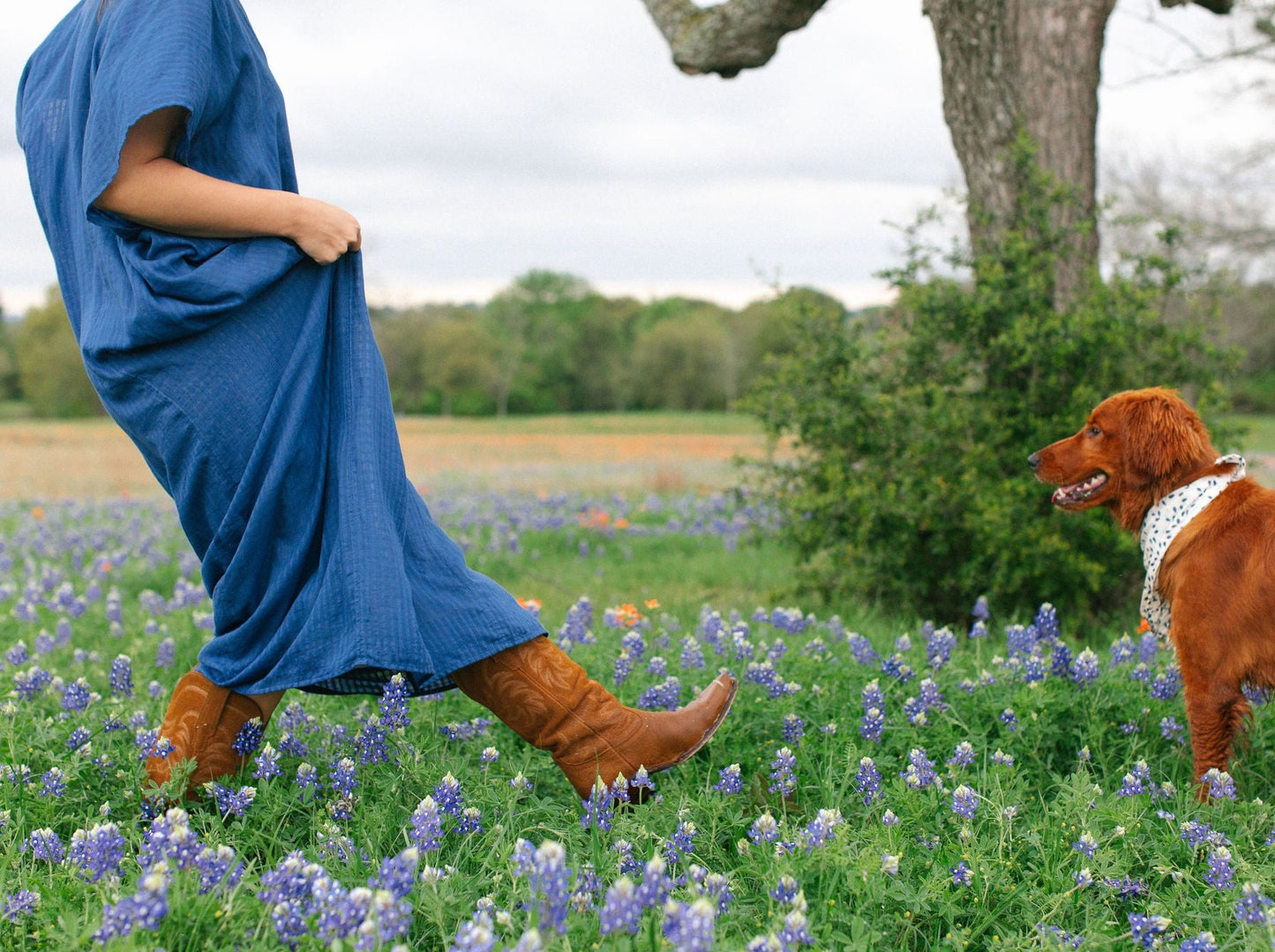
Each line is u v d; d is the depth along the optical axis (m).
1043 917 2.35
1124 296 6.09
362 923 1.94
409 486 2.76
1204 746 3.37
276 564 2.67
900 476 6.24
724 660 4.21
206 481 2.64
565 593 7.97
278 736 3.45
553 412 87.69
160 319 2.49
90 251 2.65
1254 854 2.74
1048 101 6.42
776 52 6.81
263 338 2.61
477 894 2.35
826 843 2.44
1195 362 6.25
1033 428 6.19
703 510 14.23
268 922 2.10
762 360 7.02
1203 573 3.41
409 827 2.70
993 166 6.46
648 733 2.88
